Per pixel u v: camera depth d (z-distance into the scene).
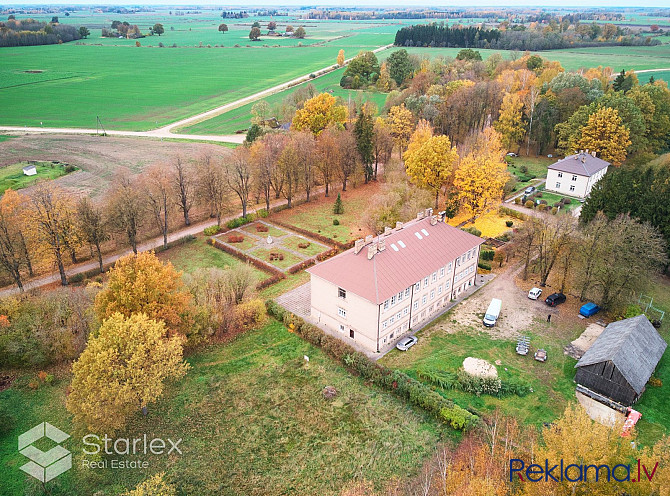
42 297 67.00
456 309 75.69
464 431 51.56
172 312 61.59
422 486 45.28
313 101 149.25
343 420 53.84
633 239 70.44
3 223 75.75
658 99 139.62
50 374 60.44
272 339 68.38
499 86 159.50
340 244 95.81
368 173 132.00
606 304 73.12
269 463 48.75
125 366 51.97
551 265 79.19
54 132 181.62
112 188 95.56
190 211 115.06
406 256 69.75
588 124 128.62
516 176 129.88
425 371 60.41
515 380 59.47
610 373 55.09
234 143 168.38
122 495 44.91
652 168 97.12
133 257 64.19
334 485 46.28
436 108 152.62
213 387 59.03
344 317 67.69
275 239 100.81
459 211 110.44
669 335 67.25
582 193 116.94
